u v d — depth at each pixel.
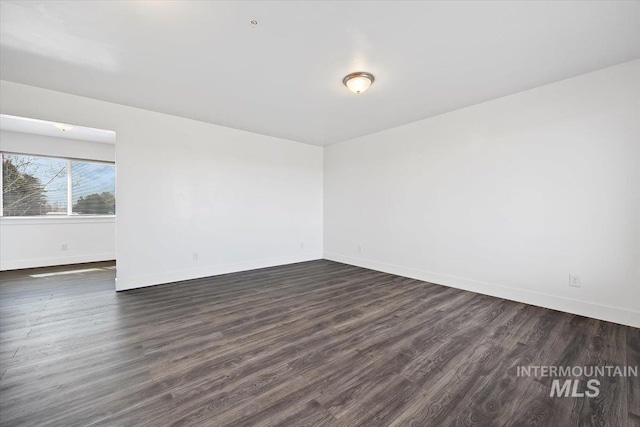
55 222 5.02
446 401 1.56
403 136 4.41
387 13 1.87
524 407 1.52
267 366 1.90
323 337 2.33
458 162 3.74
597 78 2.67
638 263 2.48
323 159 5.88
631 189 2.51
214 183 4.39
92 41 2.19
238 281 4.09
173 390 1.64
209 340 2.27
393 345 2.20
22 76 2.79
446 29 2.05
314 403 1.54
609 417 1.45
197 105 3.57
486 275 3.49
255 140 4.87
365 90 3.06
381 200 4.77
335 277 4.35
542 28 2.04
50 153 4.97
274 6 1.80
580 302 2.79
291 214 5.40
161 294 3.46
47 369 1.84
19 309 2.93
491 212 3.43
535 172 3.07
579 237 2.79
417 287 3.81
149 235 3.80
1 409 1.47
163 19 1.92
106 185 5.60
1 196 4.63
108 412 1.46
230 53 2.37
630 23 1.97
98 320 2.66
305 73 2.72
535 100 3.05
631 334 2.35
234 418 1.42
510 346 2.18
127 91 3.15
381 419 1.43
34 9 1.81
